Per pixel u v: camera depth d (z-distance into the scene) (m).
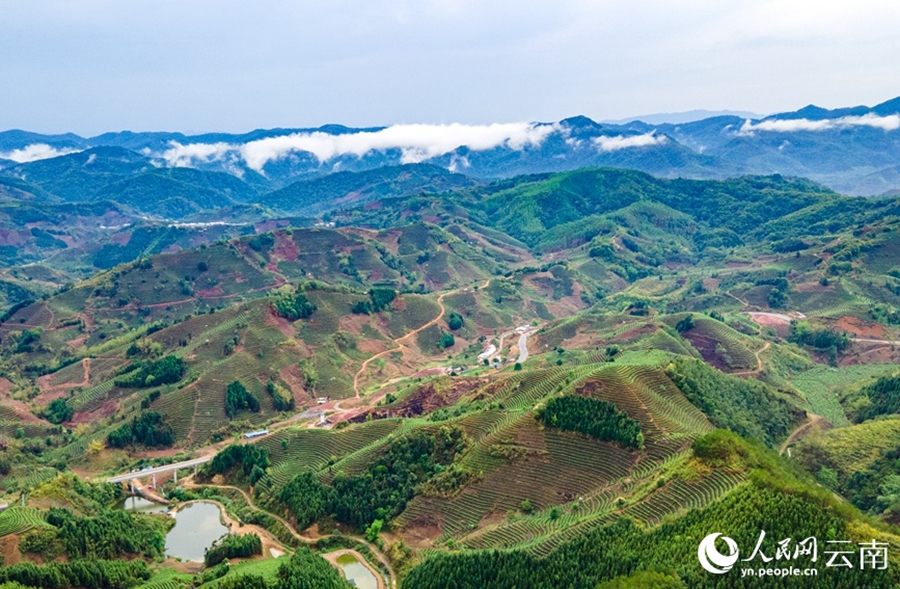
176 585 162.62
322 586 157.62
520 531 171.62
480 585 150.38
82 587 158.50
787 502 138.50
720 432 169.38
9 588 144.00
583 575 141.62
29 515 177.62
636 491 167.62
